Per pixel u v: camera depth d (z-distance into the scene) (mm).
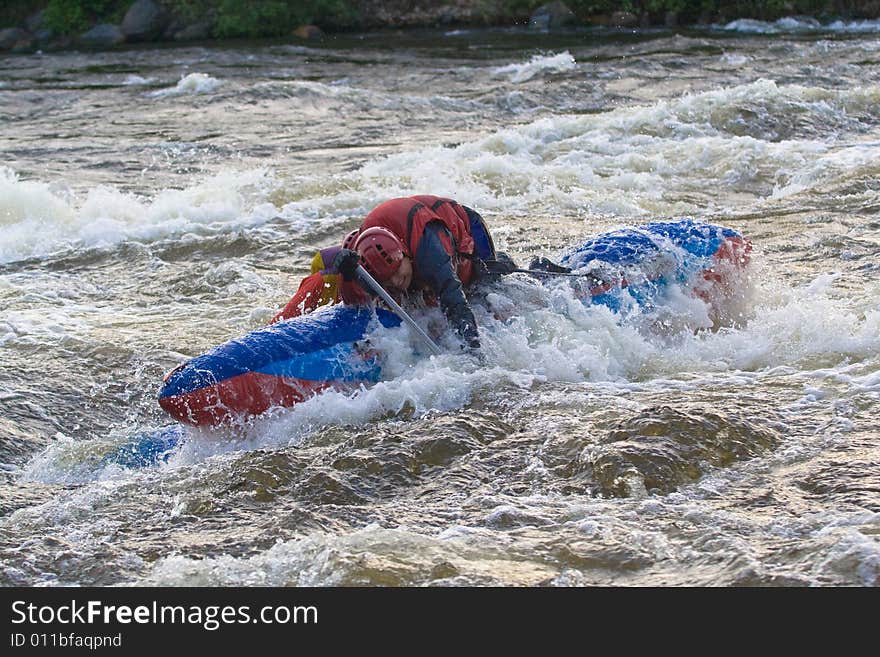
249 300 22375
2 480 14375
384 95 51469
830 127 39094
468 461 13117
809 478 11867
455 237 15828
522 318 16453
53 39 82562
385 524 11539
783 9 76375
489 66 59000
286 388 15078
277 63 64125
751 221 26938
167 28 82125
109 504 12805
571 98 49594
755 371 16031
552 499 11938
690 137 38094
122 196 31328
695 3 77375
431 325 16109
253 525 11891
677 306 17391
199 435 15016
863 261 22219
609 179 32406
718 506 11406
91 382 17953
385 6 82562
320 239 27203
